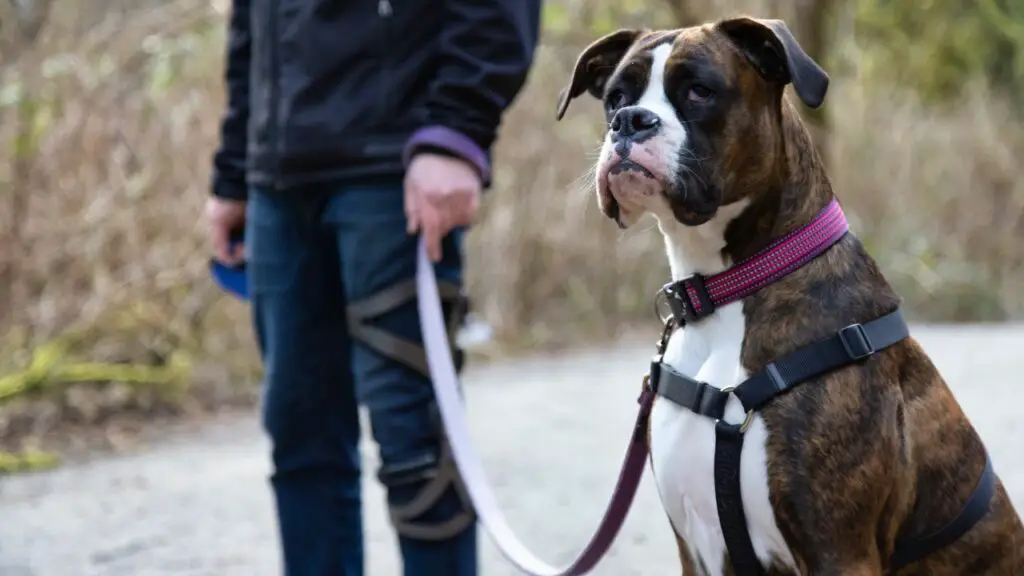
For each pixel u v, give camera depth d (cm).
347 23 503
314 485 546
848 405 410
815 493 407
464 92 495
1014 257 2153
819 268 427
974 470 440
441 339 498
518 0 504
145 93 1218
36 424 1073
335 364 543
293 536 547
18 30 1173
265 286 537
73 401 1108
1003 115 2269
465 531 509
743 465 415
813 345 414
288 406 539
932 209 2152
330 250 532
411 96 507
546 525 786
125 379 1133
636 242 1684
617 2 1684
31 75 1148
